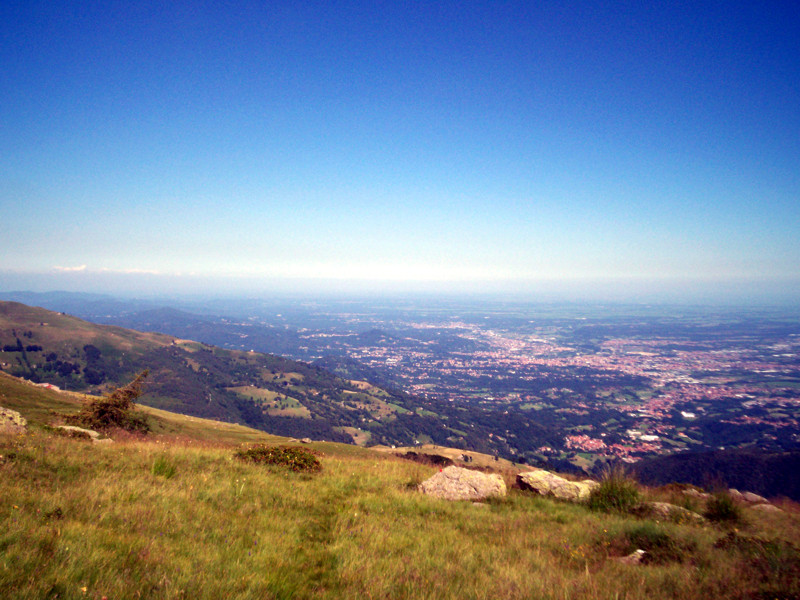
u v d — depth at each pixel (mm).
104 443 16812
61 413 33562
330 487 13289
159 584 5371
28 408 33281
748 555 7941
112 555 6016
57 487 9133
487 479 14672
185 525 7973
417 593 6152
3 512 7004
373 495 12625
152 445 16109
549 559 8203
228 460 14758
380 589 6223
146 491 9719
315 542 8445
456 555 8148
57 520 7121
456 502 12945
